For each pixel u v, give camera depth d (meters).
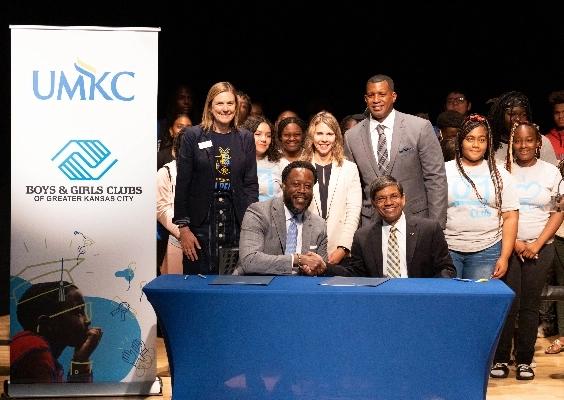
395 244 3.74
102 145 3.74
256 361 3.21
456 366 3.19
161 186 4.71
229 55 6.82
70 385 3.85
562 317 5.04
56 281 3.79
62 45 3.68
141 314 3.85
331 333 3.18
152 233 3.80
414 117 4.31
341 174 4.33
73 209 3.76
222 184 4.12
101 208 3.77
